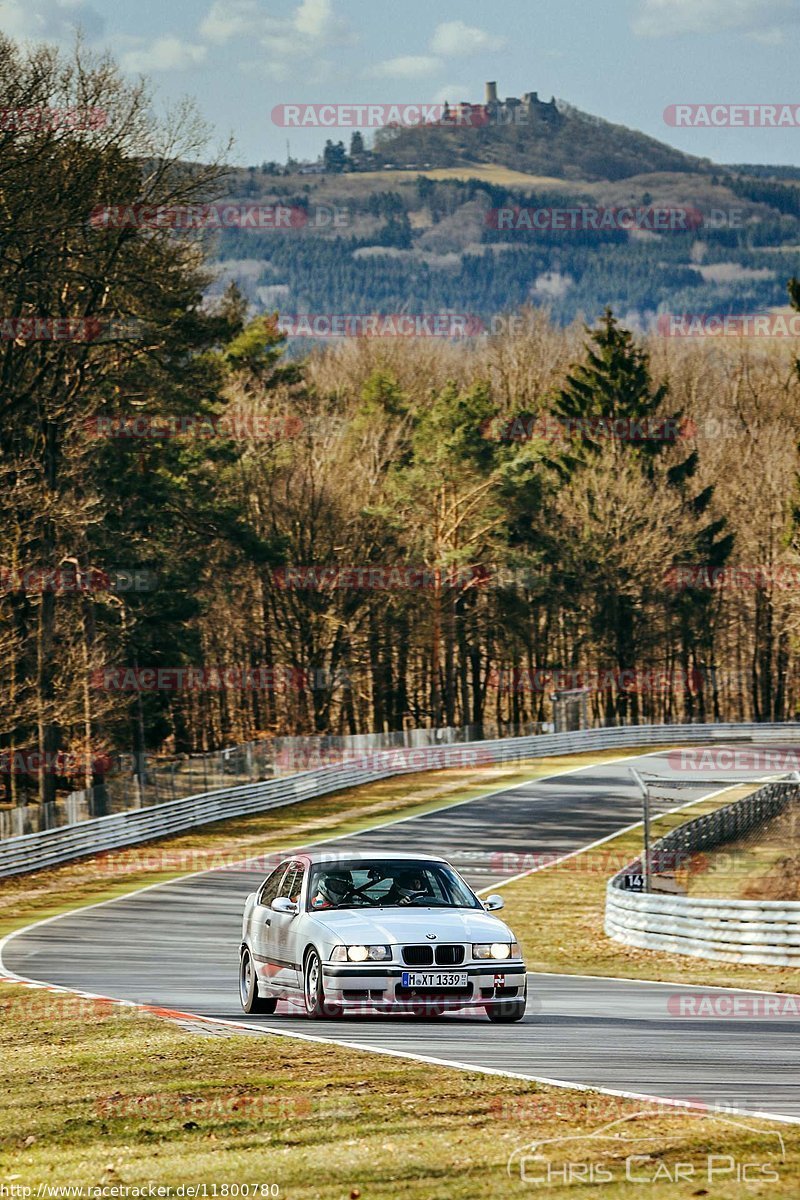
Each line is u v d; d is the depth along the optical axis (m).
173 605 150.00
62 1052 30.97
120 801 112.88
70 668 124.75
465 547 187.75
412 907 36.25
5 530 115.44
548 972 55.53
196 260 119.69
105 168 110.75
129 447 135.12
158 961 56.31
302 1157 20.86
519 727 177.50
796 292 160.12
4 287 111.44
